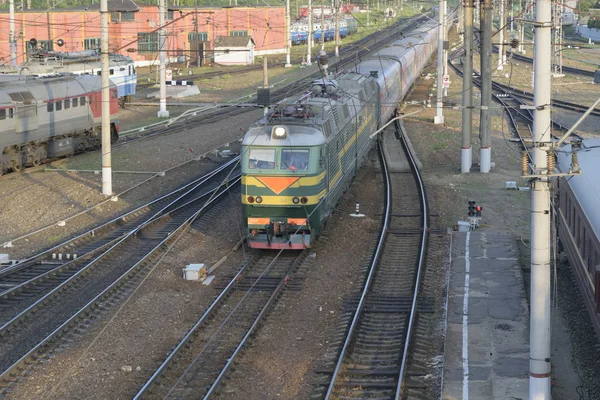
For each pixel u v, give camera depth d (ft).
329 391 68.95
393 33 462.60
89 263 105.29
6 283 100.07
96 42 360.07
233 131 229.45
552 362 79.25
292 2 577.02
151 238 120.78
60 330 83.20
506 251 112.16
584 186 93.20
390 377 73.51
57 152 179.22
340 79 161.68
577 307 92.79
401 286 99.91
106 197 146.51
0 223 129.90
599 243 75.56
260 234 114.11
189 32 419.95
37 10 348.38
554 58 336.08
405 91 253.24
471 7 165.27
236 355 77.46
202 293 97.91
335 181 125.59
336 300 95.66
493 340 81.56
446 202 144.77
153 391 70.54
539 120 62.80
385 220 127.34
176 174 169.58
